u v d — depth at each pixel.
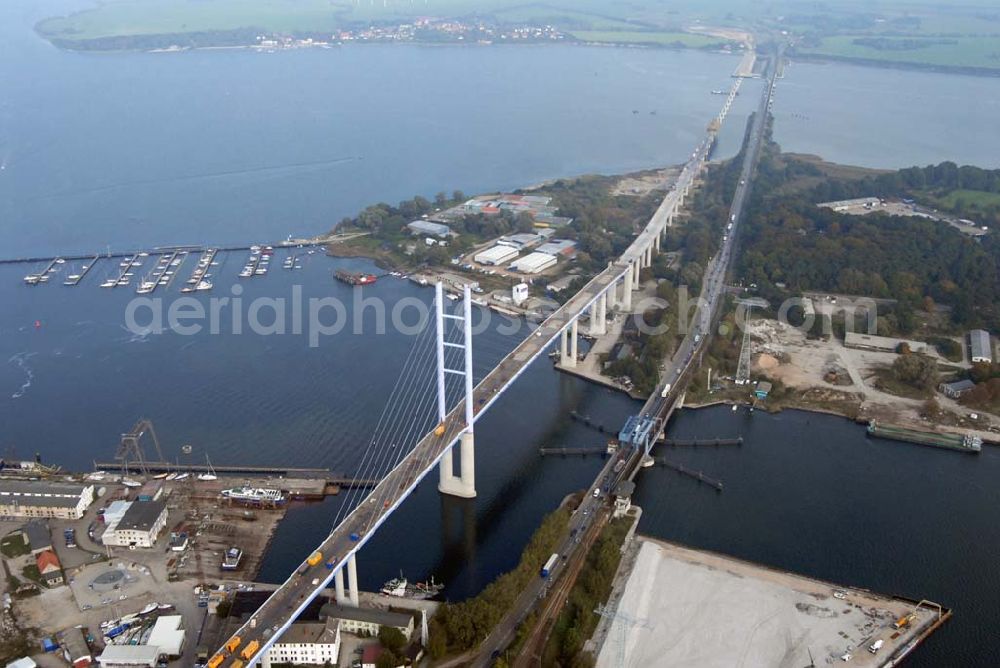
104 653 191.75
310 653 191.88
